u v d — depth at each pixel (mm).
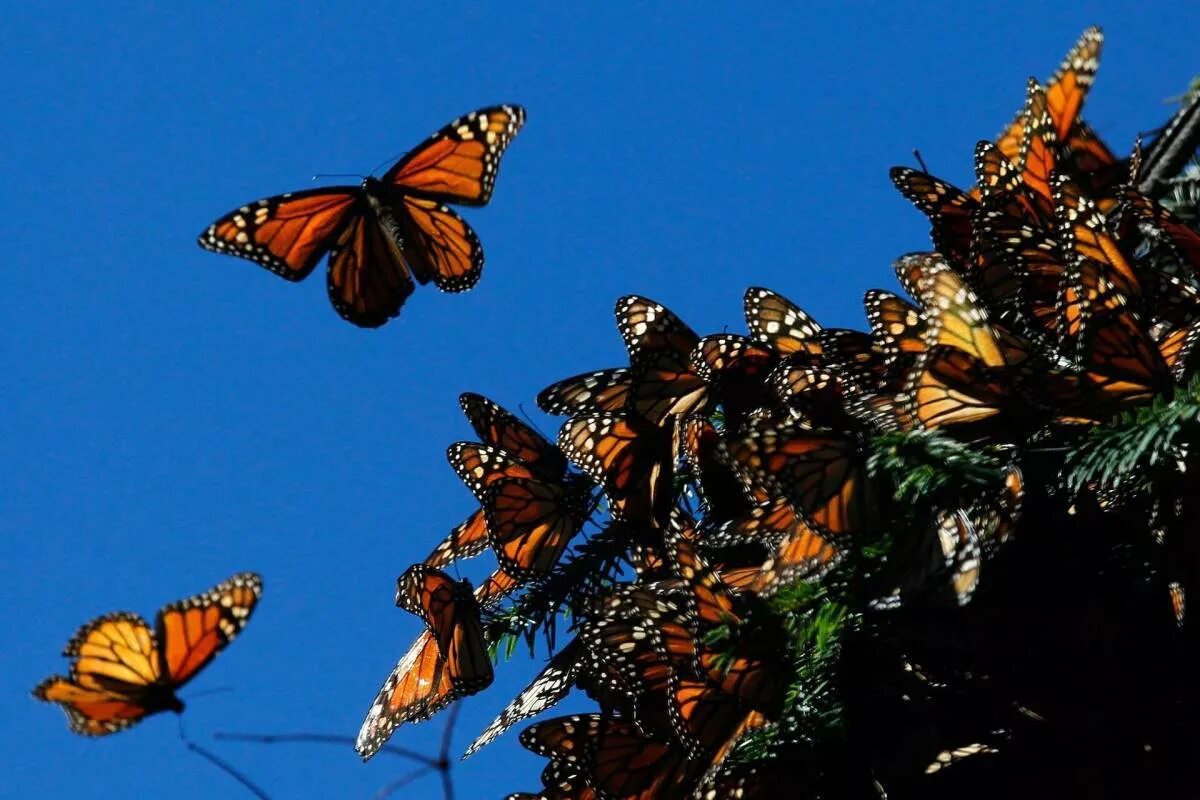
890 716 1926
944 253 1998
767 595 1940
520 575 2041
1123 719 1917
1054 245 1961
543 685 2016
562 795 1979
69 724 1952
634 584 2002
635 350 2029
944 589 1911
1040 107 1991
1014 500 1905
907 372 1955
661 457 2014
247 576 1958
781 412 1988
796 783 1925
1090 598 1926
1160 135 2031
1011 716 1922
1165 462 1905
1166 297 1949
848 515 1927
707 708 1945
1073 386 1905
